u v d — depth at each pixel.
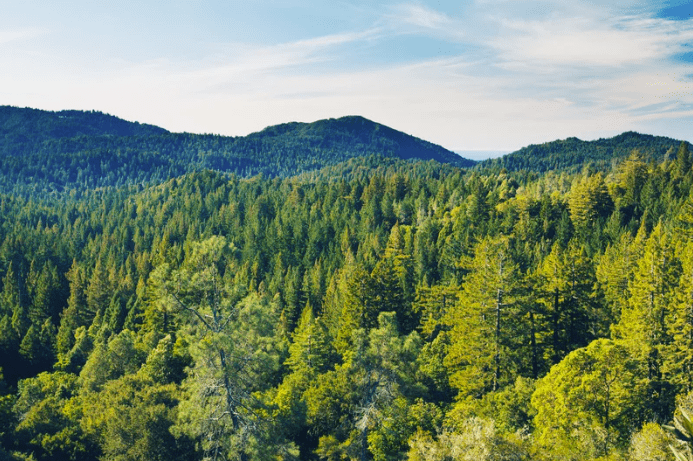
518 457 22.02
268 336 25.12
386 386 31.34
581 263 51.66
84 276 119.31
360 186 195.25
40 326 99.00
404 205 155.62
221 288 25.52
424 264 98.69
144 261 130.25
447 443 24.11
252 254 138.62
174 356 45.59
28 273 128.88
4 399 35.62
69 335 82.50
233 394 24.44
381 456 30.52
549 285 51.25
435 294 67.75
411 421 31.89
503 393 34.47
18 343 84.44
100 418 32.69
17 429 32.72
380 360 31.22
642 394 31.75
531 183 158.00
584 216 108.56
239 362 23.77
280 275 112.56
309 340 53.84
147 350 56.38
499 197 143.38
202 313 24.72
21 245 152.75
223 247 24.86
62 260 151.12
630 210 110.31
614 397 30.44
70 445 31.58
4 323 84.75
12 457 28.69
